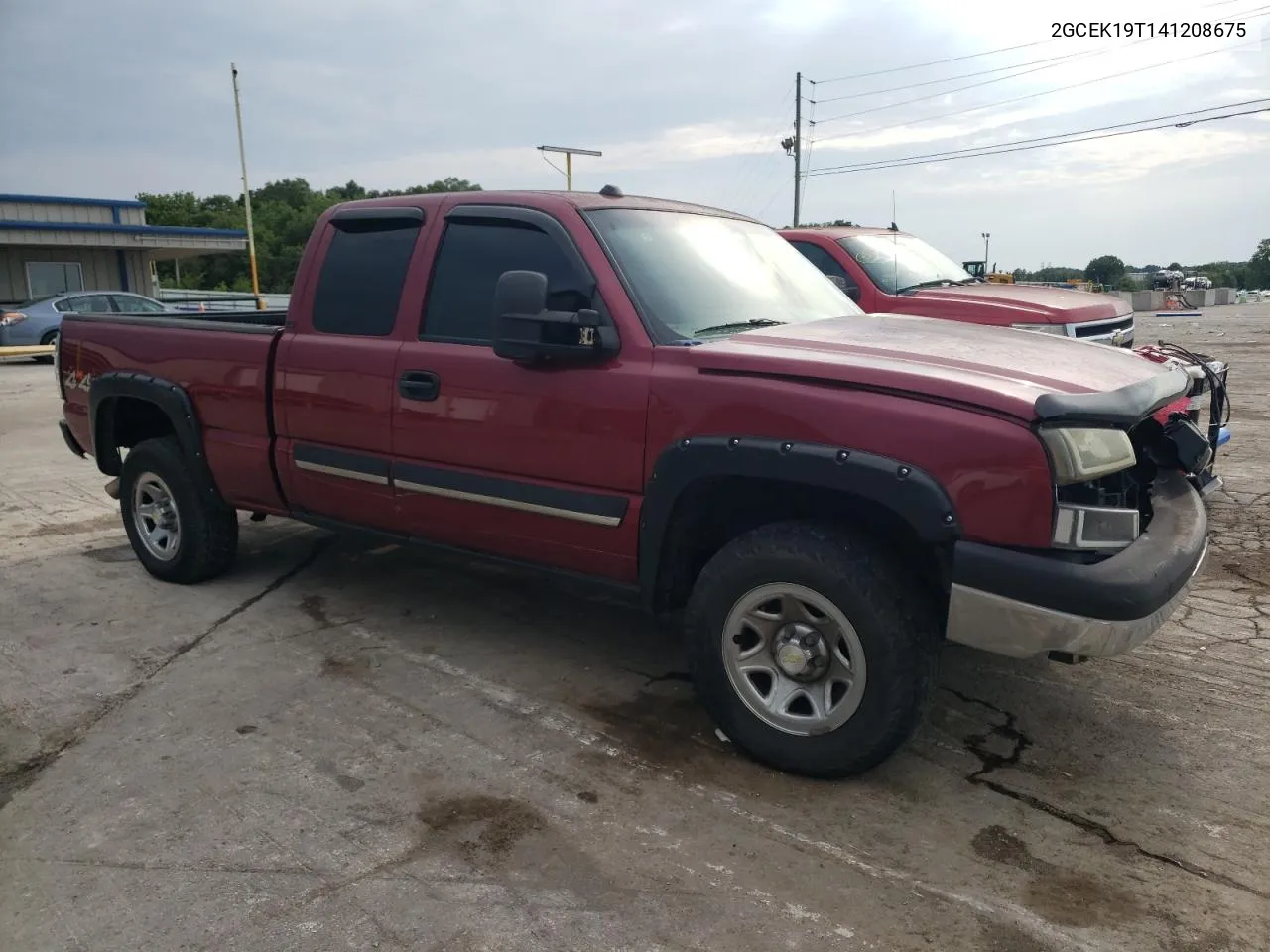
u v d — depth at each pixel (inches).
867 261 308.2
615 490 139.7
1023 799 124.1
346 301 172.9
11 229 1015.0
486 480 152.6
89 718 148.2
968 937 98.7
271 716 148.5
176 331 198.2
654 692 157.3
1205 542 130.7
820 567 121.4
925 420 114.5
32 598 203.5
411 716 148.5
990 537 112.3
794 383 123.7
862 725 122.4
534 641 179.3
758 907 103.3
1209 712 147.3
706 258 159.5
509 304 136.5
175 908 103.4
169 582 212.5
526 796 125.4
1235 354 689.6
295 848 114.0
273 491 187.3
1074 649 111.7
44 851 114.2
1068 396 111.9
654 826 118.5
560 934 99.2
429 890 106.3
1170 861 111.0
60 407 514.9
